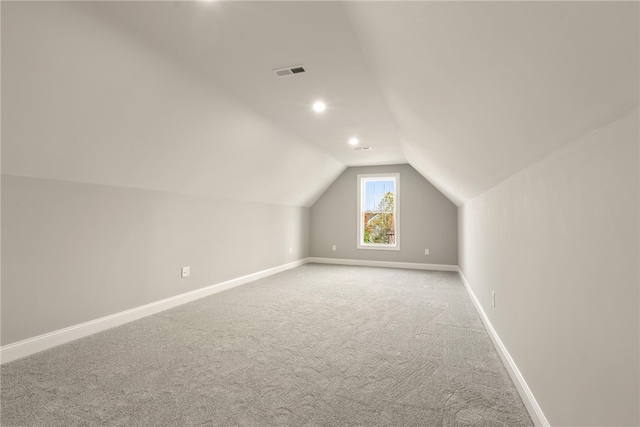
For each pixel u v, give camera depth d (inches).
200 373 79.0
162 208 134.6
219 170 149.5
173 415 62.0
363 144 187.3
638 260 29.3
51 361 84.8
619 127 32.1
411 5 40.3
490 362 86.5
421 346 97.5
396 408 65.2
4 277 84.4
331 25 72.3
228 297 157.4
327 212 279.0
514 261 76.2
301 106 124.4
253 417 61.8
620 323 32.7
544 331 55.9
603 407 36.4
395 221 258.2
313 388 72.6
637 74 23.7
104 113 88.0
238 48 82.4
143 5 65.4
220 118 120.0
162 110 99.9
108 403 65.7
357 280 201.9
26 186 88.7
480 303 128.6
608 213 34.7
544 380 55.8
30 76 69.3
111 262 112.9
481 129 65.2
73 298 100.6
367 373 80.0
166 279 136.5
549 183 53.1
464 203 189.2
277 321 120.6
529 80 36.3
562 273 48.0
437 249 246.7
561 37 26.0
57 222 96.2
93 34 70.0
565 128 41.5
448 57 46.4
